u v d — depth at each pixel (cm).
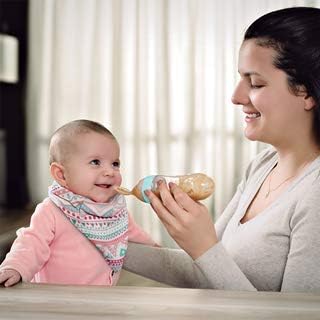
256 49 127
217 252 114
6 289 88
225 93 572
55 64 579
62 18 578
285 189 132
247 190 149
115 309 77
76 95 584
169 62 576
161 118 575
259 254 128
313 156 132
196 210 113
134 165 580
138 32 576
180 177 117
